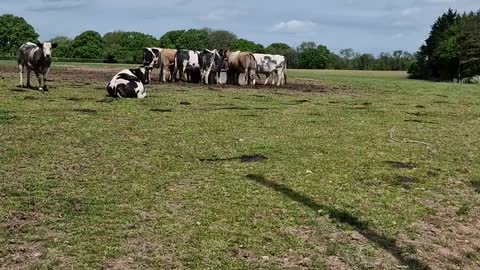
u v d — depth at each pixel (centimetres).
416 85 3838
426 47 8931
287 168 962
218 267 560
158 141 1151
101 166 917
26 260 550
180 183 839
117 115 1464
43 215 672
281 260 588
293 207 751
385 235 678
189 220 681
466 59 7938
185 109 1675
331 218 720
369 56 10219
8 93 1792
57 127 1234
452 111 2059
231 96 2161
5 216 660
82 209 699
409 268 593
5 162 903
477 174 1003
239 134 1283
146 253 581
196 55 2792
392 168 1007
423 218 748
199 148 1102
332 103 2119
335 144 1215
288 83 3275
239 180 868
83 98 1794
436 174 984
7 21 8250
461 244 677
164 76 2827
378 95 2661
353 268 582
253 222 687
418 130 1498
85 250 579
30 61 1892
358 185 880
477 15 8525
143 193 777
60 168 890
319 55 9469
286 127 1425
